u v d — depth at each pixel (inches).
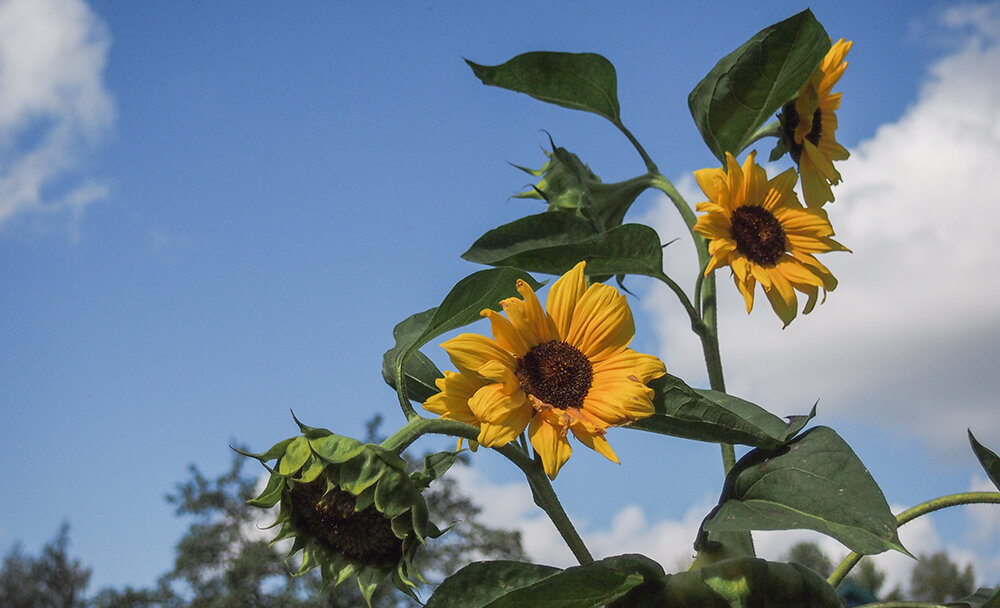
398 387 34.7
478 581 33.5
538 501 34.9
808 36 41.4
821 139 44.6
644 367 34.7
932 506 35.6
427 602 33.2
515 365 34.4
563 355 34.7
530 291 34.9
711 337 42.7
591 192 45.2
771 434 36.6
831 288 41.8
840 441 35.2
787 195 42.1
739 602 32.6
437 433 33.8
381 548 32.9
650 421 36.2
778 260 41.3
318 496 32.8
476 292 35.6
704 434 36.1
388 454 32.6
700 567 34.9
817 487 34.5
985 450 35.0
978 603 36.6
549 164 45.6
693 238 44.4
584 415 34.0
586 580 32.6
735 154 44.4
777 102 42.9
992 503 35.1
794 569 33.2
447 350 33.9
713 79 43.2
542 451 33.2
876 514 33.6
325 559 32.9
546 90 46.4
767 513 34.5
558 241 42.9
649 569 33.1
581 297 35.2
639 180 45.9
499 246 42.5
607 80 46.2
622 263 41.4
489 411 33.2
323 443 32.8
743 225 41.2
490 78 46.3
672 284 42.1
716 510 35.3
